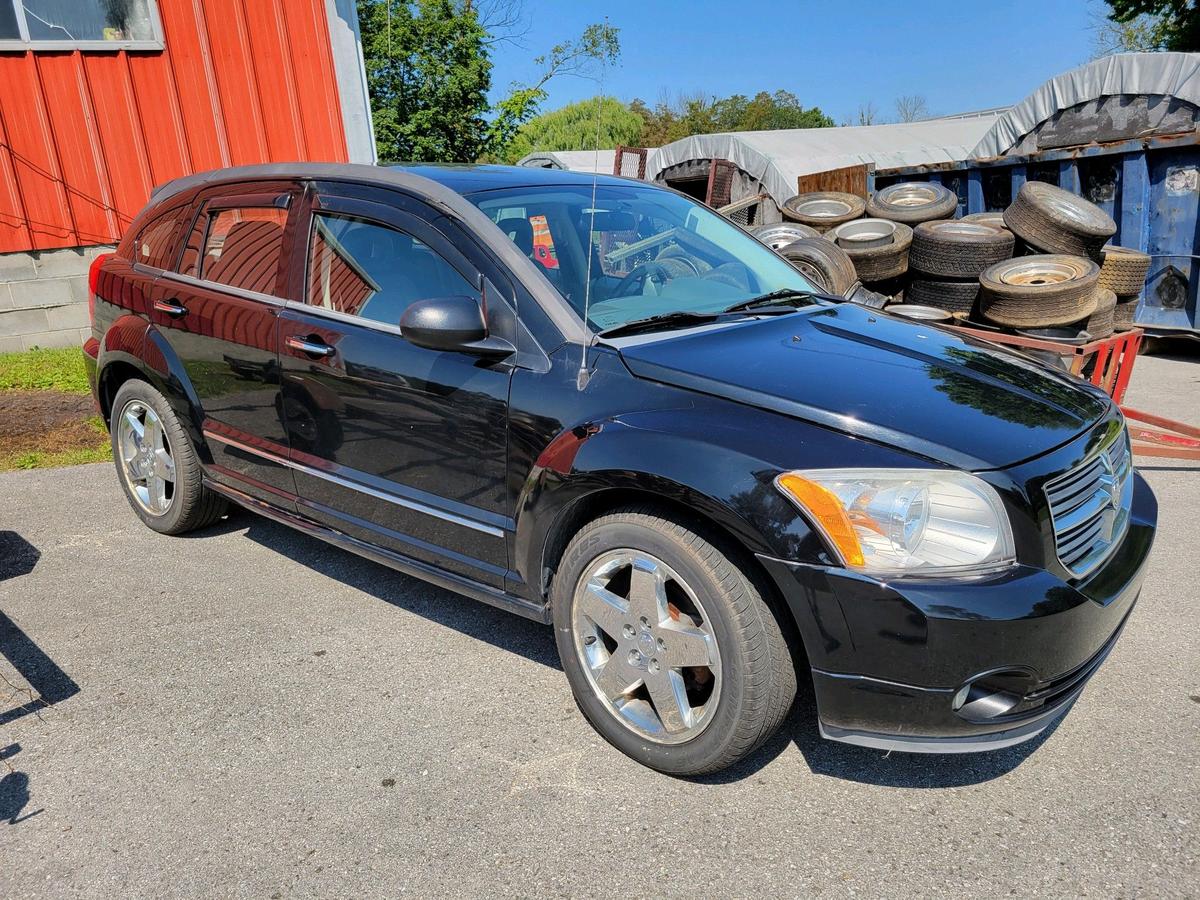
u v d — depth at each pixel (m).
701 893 2.23
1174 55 9.37
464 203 3.17
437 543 3.19
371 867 2.33
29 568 4.18
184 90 9.11
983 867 2.30
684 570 2.48
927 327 3.51
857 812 2.52
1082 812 2.50
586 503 2.74
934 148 15.74
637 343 2.83
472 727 2.94
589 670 2.80
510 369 2.88
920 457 2.34
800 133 15.46
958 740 2.33
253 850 2.40
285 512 3.81
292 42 9.48
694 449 2.44
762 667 2.42
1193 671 3.20
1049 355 5.87
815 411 2.46
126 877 2.31
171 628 3.61
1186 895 2.19
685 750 2.59
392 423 3.19
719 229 4.01
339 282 3.43
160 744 2.86
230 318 3.77
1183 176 8.50
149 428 4.45
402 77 20.16
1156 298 9.05
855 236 8.00
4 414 6.81
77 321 9.16
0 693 3.16
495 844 2.41
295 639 3.51
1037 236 6.81
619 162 16.58
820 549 2.29
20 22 8.36
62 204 8.84
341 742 2.86
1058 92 10.59
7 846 2.42
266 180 3.83
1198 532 4.46
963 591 2.23
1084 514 2.54
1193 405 7.20
